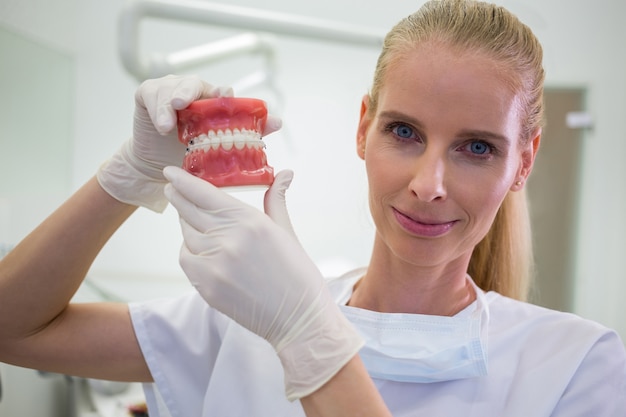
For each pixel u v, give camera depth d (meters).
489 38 0.88
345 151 3.26
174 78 0.90
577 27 3.17
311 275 0.83
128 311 1.10
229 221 0.82
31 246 1.00
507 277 1.23
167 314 1.12
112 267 3.15
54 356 1.03
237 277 0.81
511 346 1.02
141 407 2.14
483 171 0.90
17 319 1.00
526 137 0.97
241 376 1.03
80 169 3.24
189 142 0.84
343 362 0.79
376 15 3.31
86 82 3.23
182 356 1.09
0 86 2.47
